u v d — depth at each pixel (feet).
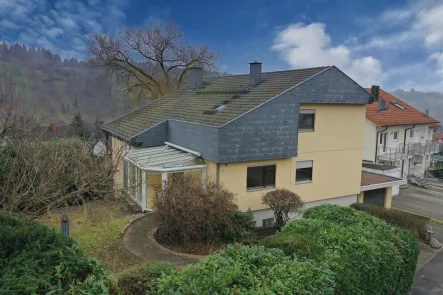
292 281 16.16
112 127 74.84
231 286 15.43
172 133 57.82
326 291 17.13
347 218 29.86
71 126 53.21
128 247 34.50
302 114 53.26
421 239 48.26
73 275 13.75
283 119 48.91
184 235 34.71
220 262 17.07
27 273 12.98
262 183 50.47
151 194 49.96
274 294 14.87
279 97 48.14
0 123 28.27
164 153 52.70
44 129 33.45
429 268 39.01
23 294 11.99
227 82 71.72
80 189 28.89
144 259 31.76
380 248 23.95
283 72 61.21
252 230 38.91
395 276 25.32
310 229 24.80
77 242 15.78
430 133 119.14
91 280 13.38
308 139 54.19
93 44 105.81
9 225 16.24
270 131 48.01
